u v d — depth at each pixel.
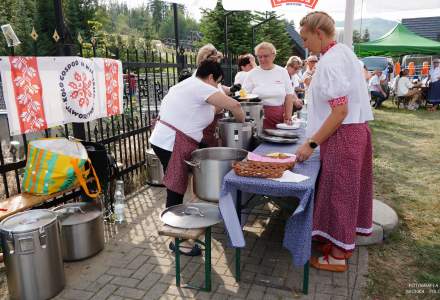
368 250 3.41
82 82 3.81
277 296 2.71
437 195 4.93
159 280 2.93
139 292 2.78
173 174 3.15
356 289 2.80
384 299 2.71
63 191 3.18
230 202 2.57
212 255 3.29
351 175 2.74
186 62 5.84
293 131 3.97
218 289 2.79
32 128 3.32
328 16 2.69
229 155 3.08
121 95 4.61
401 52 16.34
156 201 4.57
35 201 2.97
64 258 3.17
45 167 3.05
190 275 2.98
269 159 2.84
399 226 3.93
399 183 5.47
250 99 4.00
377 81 15.37
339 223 2.81
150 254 3.32
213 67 3.08
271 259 3.22
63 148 3.35
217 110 3.75
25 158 3.39
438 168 6.30
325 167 2.83
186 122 3.10
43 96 3.41
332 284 2.86
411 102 15.05
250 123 3.41
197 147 3.22
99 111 4.18
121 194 4.08
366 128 2.85
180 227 2.59
